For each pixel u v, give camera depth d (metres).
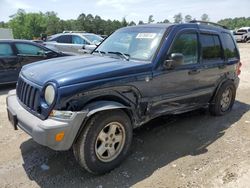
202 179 3.60
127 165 3.94
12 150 4.35
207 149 4.43
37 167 3.89
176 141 4.72
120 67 3.90
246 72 12.05
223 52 5.71
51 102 3.38
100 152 3.65
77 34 12.84
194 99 5.16
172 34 4.55
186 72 4.76
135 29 5.00
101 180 3.61
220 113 5.95
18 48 8.52
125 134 3.88
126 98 3.93
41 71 3.87
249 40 35.59
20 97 4.03
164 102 4.52
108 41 5.20
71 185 3.51
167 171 3.79
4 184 3.52
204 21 5.74
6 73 8.30
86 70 3.70
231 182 3.53
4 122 5.50
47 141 3.27
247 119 5.83
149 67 4.16
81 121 3.37
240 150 4.40
